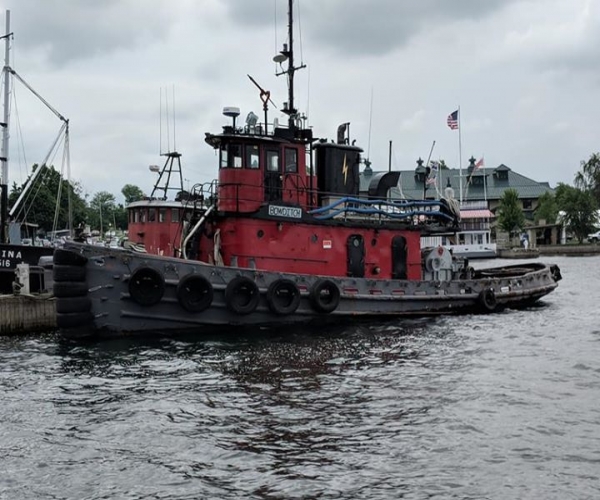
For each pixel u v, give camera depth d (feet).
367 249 68.95
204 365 45.75
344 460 27.71
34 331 65.72
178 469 27.04
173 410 35.14
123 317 54.70
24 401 37.55
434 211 72.90
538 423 32.01
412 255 72.02
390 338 56.03
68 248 53.42
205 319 57.11
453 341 54.75
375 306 65.31
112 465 27.61
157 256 55.26
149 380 41.83
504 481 25.36
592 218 278.05
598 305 82.12
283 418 33.45
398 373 43.04
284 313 59.52
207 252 64.23
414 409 34.71
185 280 55.52
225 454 28.60
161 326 56.03
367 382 40.63
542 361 46.42
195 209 64.75
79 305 53.47
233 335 56.75
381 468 26.78
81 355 49.60
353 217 70.33
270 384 40.34
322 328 60.49
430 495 24.21
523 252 248.52
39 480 26.17
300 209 64.49
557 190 304.30
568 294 98.07
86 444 30.17
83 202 298.35
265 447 29.40
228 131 63.10
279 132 65.36
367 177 291.58
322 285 61.31
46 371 45.24
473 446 29.09
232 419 33.42
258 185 62.85
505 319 67.92
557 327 62.54
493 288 74.43
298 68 71.67
